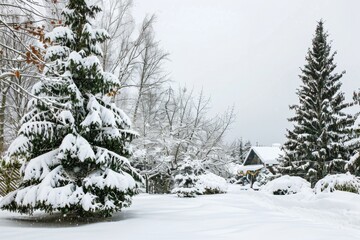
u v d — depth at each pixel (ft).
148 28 96.63
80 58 32.48
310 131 87.97
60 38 33.96
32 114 32.22
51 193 28.22
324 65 88.07
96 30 35.65
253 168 167.43
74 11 35.40
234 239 21.39
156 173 88.89
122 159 32.45
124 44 92.22
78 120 32.96
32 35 20.58
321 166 83.35
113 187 30.09
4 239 20.93
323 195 52.11
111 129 33.27
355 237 23.17
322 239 21.89
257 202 58.90
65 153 30.35
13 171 46.21
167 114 103.24
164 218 31.48
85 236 21.90
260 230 24.80
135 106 96.12
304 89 90.94
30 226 27.48
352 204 41.11
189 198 61.46
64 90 31.14
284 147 96.73
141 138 86.69
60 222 30.32
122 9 89.97
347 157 83.82
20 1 18.89
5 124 65.51
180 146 95.50
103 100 35.24
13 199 30.76
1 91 54.49
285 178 78.48
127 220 30.07
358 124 58.34
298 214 41.70
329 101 86.53
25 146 30.66
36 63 19.11
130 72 95.30
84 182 30.17
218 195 74.59
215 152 98.68
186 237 21.66
